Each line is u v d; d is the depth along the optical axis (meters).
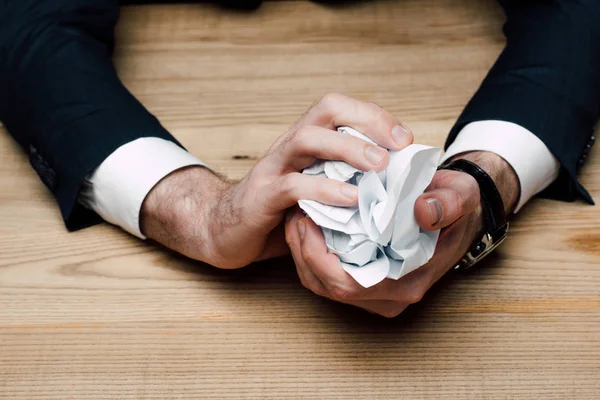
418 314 1.13
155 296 1.16
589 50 1.21
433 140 1.28
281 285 1.16
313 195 0.97
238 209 1.06
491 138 1.16
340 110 1.01
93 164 1.17
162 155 1.17
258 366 1.11
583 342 1.12
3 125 1.31
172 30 1.41
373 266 0.97
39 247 1.21
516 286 1.15
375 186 0.95
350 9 1.43
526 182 1.16
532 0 1.27
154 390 1.10
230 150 1.28
